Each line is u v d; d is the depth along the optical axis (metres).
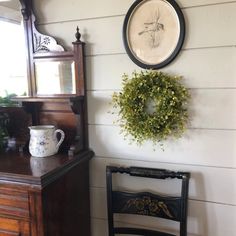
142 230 1.39
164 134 1.27
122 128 1.39
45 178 1.08
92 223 1.54
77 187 1.36
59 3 1.41
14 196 1.11
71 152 1.35
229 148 1.24
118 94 1.37
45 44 1.44
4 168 1.17
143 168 1.35
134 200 1.36
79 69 1.39
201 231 1.33
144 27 1.28
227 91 1.21
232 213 1.27
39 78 1.47
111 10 1.33
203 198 1.31
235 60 1.18
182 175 1.26
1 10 1.48
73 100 1.31
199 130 1.27
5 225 1.14
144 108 1.31
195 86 1.25
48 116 1.49
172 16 1.23
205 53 1.21
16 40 1.49
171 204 1.29
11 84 1.52
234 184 1.25
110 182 1.38
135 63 1.31
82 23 1.39
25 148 1.46
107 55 1.37
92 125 1.45
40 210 1.08
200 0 1.19
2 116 1.48
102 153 1.46
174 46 1.24
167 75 1.28
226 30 1.17
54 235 1.17
